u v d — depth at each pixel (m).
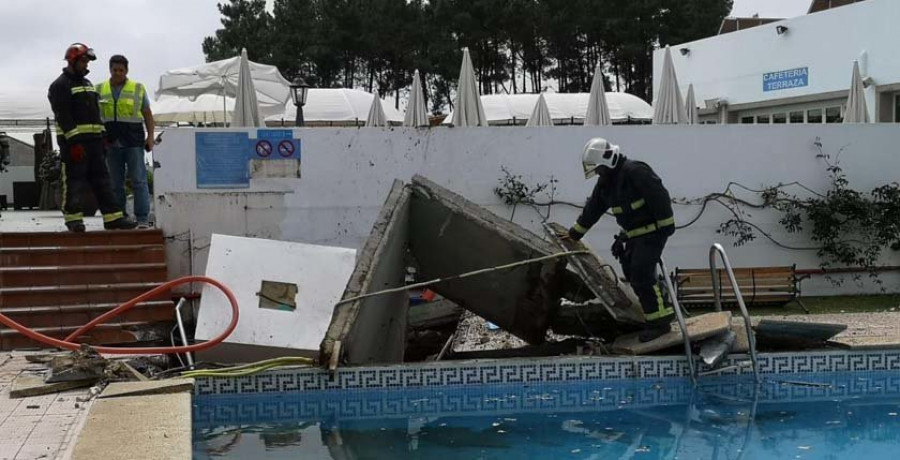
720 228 14.04
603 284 8.80
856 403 7.66
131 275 10.27
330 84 56.81
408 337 11.12
